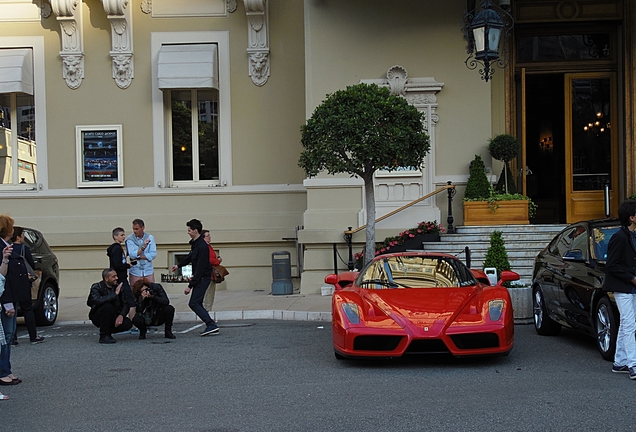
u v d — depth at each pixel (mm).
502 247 11430
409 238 15172
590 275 8555
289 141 17516
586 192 17125
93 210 17656
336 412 6094
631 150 16562
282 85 17562
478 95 15922
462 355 7652
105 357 9281
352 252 15859
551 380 7191
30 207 17781
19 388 7520
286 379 7543
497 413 5918
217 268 12906
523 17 16984
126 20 17562
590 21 16969
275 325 11969
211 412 6254
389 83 15898
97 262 17562
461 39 15969
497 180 15953
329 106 12133
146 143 17672
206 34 17656
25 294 10523
